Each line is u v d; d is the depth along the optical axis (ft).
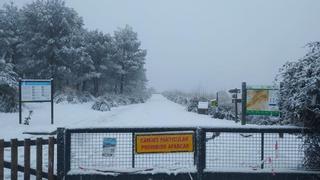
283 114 30.73
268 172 28.60
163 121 86.07
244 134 28.89
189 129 28.55
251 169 28.71
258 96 53.31
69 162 27.99
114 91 244.63
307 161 28.89
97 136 28.48
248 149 28.94
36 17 167.63
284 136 28.96
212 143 28.86
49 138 27.91
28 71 172.14
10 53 172.24
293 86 29.25
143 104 216.13
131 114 113.39
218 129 28.55
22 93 77.92
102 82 229.04
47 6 170.19
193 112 127.85
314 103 27.53
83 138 28.37
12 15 177.99
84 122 83.41
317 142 28.55
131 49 249.14
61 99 156.56
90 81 215.72
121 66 230.48
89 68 191.21
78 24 184.34
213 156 28.78
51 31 169.07
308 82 27.86
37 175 27.50
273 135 28.94
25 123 76.33
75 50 167.53
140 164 28.50
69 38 169.89
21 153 41.96
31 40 167.02
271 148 28.96
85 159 28.32
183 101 206.69
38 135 61.26
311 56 28.94
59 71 164.35
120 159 28.53
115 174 28.14
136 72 252.42
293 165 28.99
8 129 67.62
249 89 53.67
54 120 86.63
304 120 28.53
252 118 71.77
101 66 207.92
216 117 99.50
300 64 29.14
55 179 28.25
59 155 27.99
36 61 166.81
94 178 28.09
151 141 28.27
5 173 33.30
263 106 53.11
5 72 108.37
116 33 249.14
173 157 28.71
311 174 28.63
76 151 28.32
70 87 176.55
